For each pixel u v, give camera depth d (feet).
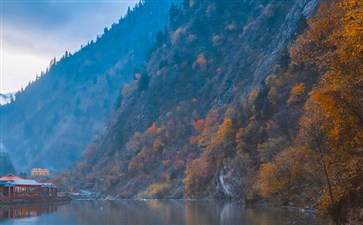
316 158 179.63
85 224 221.66
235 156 455.63
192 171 570.87
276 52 622.95
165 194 643.04
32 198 486.79
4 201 418.72
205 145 634.84
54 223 228.63
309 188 254.68
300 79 420.77
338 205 139.95
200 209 311.68
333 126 126.62
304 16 548.31
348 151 132.36
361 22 100.68
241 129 451.12
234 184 433.89
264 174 303.68
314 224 173.17
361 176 132.77
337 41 118.83
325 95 115.14
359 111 112.68
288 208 271.90
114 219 247.50
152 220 233.55
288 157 284.20
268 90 487.20
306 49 152.15
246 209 288.10
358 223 119.44
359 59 109.29
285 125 375.04
